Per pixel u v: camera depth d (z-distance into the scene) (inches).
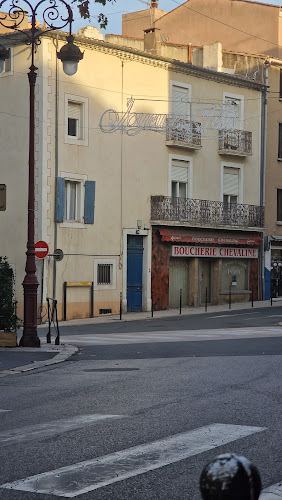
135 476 216.4
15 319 697.0
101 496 195.3
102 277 1228.5
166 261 1337.4
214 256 1430.9
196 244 1390.3
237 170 1491.1
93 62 1211.2
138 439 271.0
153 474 218.7
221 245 1446.9
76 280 1181.1
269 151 1556.3
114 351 657.6
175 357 592.1
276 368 494.3
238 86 1482.5
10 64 1178.6
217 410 333.7
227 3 1729.8
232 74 1491.1
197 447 255.4
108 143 1237.1
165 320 1115.3
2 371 514.0
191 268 1402.6
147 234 1301.7
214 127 1430.9
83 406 353.1
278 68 1572.3
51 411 342.0
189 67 1366.9
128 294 1282.0
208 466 87.9
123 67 1259.8
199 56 1498.5
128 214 1269.7
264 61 1535.4
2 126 1189.1
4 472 224.4
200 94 1403.8
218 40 1745.8
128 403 358.0
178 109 1363.2
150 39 1400.1
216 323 1034.7
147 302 1299.2
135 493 198.2
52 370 521.3
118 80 1252.5
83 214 1197.1
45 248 966.4
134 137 1279.5
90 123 1208.2
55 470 225.1
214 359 565.3
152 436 276.4
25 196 1154.7
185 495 196.1
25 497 195.0
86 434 281.7
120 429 290.8
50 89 1146.7
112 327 1008.2
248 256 1508.4
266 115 1540.4
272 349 647.1
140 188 1291.8
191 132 1365.7
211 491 85.7
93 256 1209.4
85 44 1192.2
